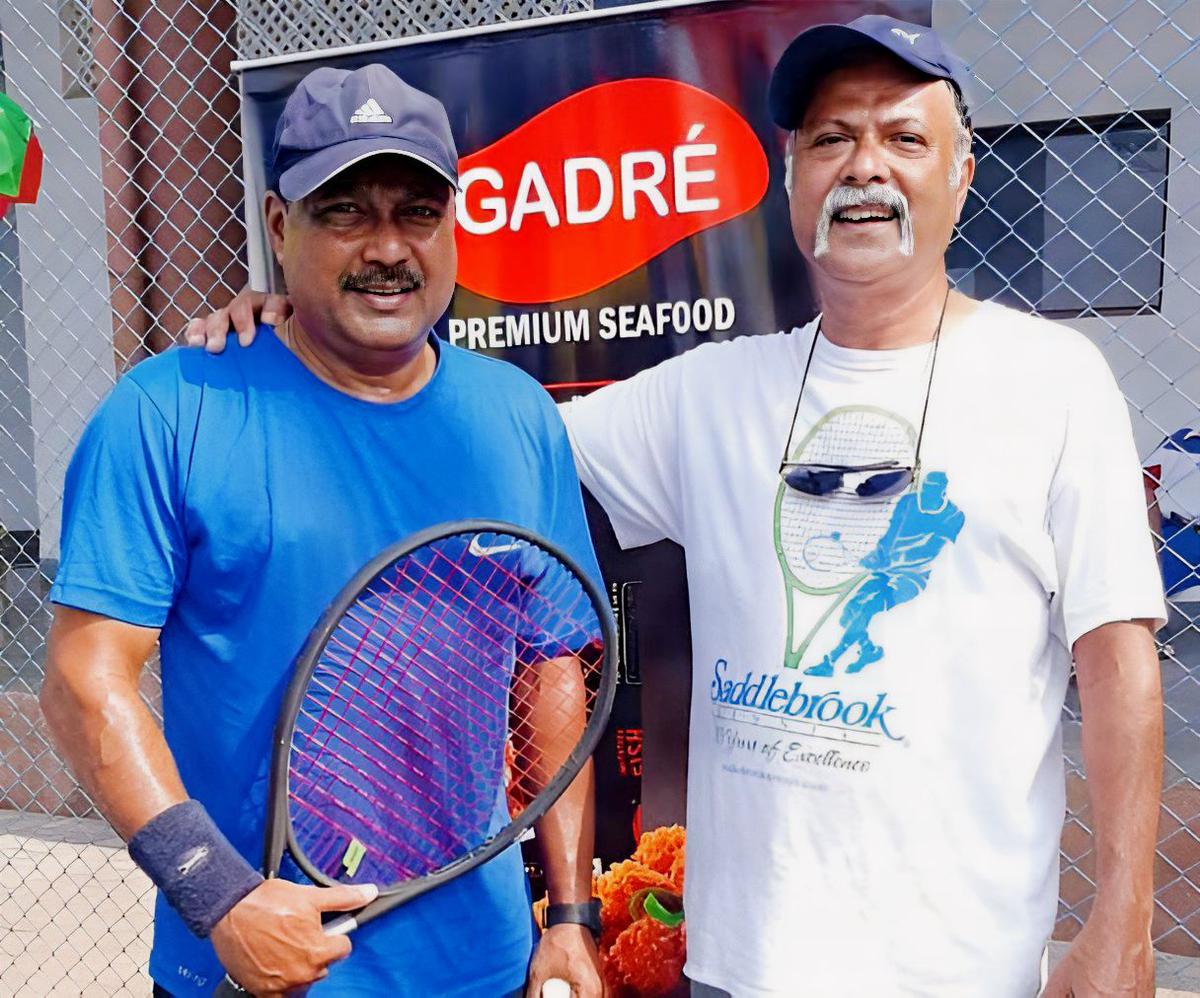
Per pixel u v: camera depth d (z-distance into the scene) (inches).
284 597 58.2
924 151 61.9
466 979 61.8
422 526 60.7
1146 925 57.4
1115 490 60.0
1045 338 63.3
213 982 58.9
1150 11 177.3
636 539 76.2
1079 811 116.5
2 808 166.2
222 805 58.9
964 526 61.1
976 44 184.9
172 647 60.4
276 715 58.4
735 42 87.3
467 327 95.0
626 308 91.7
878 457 63.2
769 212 88.3
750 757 64.4
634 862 95.5
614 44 89.4
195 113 139.9
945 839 60.8
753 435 67.2
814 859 62.3
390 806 60.6
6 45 190.5
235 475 57.2
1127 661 59.1
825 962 61.8
